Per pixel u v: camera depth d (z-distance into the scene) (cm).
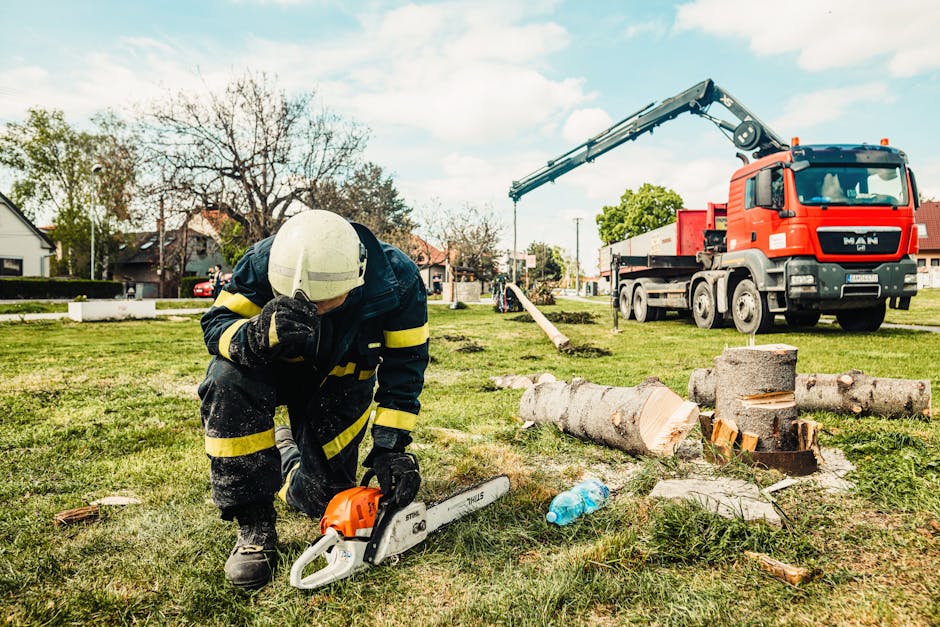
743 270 1096
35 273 3853
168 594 181
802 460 276
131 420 419
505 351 853
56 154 4478
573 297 3625
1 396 505
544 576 188
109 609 173
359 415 228
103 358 768
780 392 283
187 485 280
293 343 162
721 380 297
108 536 221
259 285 191
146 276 4884
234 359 177
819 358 679
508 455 323
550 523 229
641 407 302
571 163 1545
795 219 920
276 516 225
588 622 165
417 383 213
